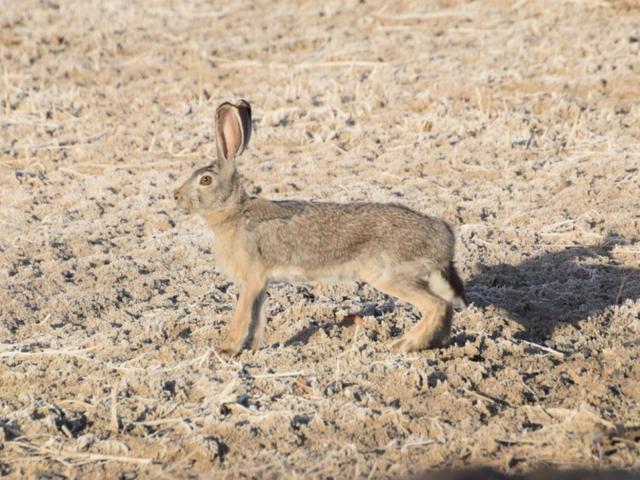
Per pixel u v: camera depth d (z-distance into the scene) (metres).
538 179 38.78
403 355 26.02
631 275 30.97
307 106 47.41
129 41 57.53
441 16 58.00
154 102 48.94
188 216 37.50
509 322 28.17
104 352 27.06
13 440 22.98
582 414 22.59
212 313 29.14
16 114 47.47
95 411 24.03
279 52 54.88
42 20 61.25
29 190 40.41
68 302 30.39
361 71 51.16
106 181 40.94
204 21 60.91
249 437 22.67
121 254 34.31
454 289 26.73
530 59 50.59
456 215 35.97
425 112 45.59
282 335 27.98
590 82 47.44
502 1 59.03
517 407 23.73
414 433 22.70
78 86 51.09
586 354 26.38
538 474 20.83
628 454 21.45
